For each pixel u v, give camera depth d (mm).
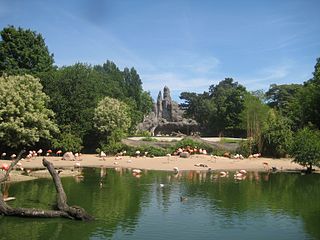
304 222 16844
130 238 14180
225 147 58281
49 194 22172
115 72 115125
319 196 23016
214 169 37094
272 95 110000
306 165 36844
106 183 26781
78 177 29844
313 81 66938
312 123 58406
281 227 15984
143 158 47062
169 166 38719
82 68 60375
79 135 53500
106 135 56219
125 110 60906
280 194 23578
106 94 71250
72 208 17141
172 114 115125
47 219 16844
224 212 18547
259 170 37344
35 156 45094
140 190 24094
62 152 50688
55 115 52625
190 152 51344
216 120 101375
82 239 14016
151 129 105750
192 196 22375
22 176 28312
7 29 66938
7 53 66312
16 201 20203
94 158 46375
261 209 19312
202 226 15953
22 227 15531
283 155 51094
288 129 52188
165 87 119125
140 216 17500
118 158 44250
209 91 129000
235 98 94688
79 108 54938
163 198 21656
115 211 18359
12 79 46062
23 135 42938
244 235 14812
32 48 68812
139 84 118375
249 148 52906
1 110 41594
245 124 81375
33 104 45156
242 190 24812
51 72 58562
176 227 15750
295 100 71000
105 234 14664
